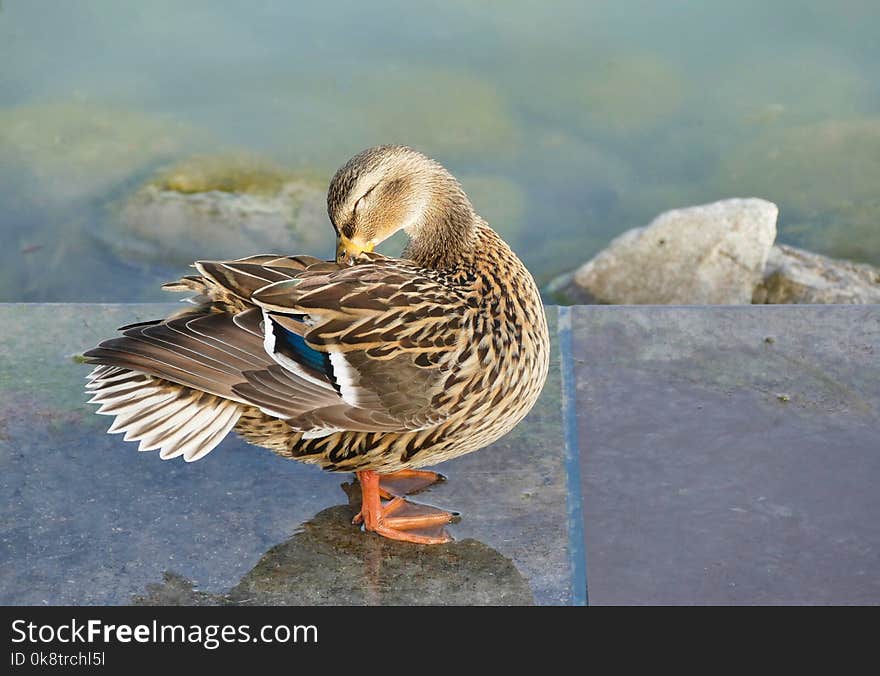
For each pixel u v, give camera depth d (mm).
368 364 4180
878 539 4410
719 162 9680
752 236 8594
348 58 10516
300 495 4699
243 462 4867
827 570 4277
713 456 4836
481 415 4391
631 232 8789
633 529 4473
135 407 4141
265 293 4145
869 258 8812
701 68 10609
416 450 4383
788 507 4562
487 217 9125
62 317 5691
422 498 4664
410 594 4227
